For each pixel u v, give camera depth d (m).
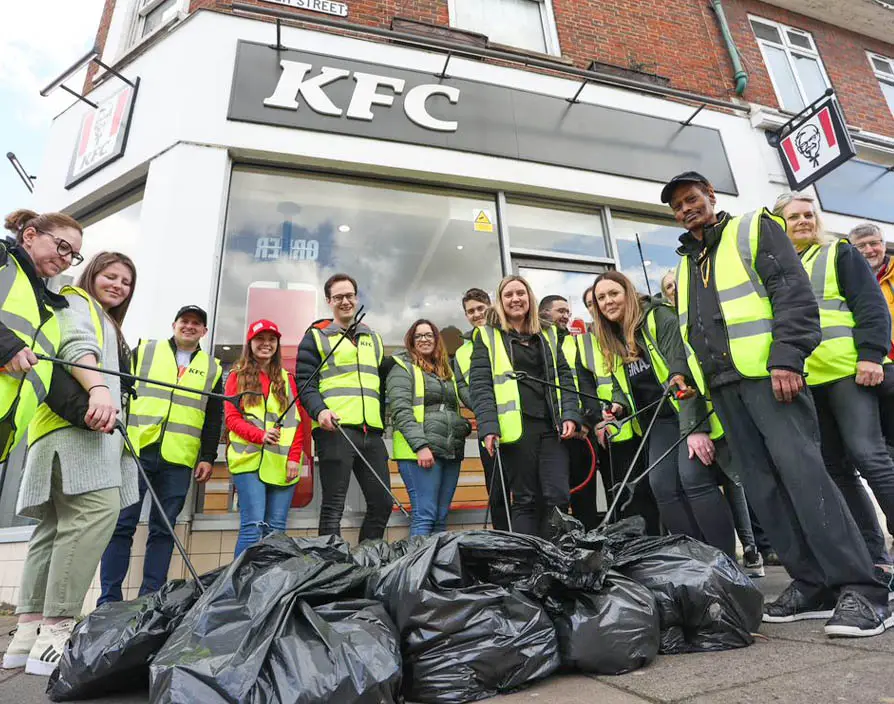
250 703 1.12
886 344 2.24
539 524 2.80
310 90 4.32
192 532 3.27
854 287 2.32
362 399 3.08
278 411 3.00
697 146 5.48
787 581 3.05
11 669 1.98
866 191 6.18
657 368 2.73
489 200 4.79
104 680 1.50
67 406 1.93
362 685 1.19
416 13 5.12
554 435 2.80
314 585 1.45
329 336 3.19
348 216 4.43
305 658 1.21
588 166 4.98
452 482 3.28
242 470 2.88
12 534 3.50
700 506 2.48
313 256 4.24
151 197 3.91
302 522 3.49
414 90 4.62
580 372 3.20
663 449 2.70
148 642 1.50
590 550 1.63
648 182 5.16
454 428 3.24
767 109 5.81
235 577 1.43
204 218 3.85
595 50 5.72
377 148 4.38
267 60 4.30
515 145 4.80
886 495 2.10
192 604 1.65
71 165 4.57
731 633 1.71
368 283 4.38
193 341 3.10
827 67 7.04
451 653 1.44
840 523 1.84
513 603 1.52
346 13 4.80
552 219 4.96
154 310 3.58
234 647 1.23
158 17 5.21
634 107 5.38
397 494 3.78
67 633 1.93
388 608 1.53
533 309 3.03
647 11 6.14
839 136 5.26
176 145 3.96
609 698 1.34
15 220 2.18
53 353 1.94
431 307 4.53
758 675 1.41
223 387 3.19
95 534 2.01
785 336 1.91
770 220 2.11
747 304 2.06
